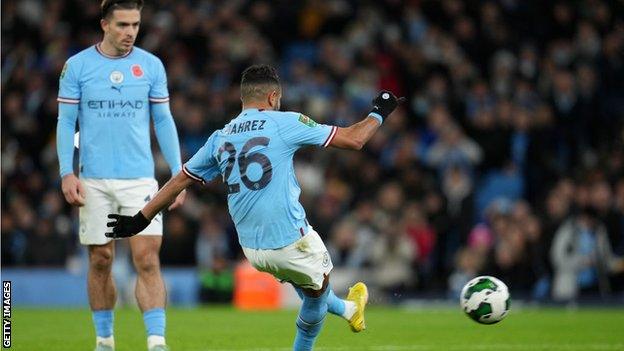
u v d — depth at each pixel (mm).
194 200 67312
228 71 76625
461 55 81812
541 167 72438
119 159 30422
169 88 73438
